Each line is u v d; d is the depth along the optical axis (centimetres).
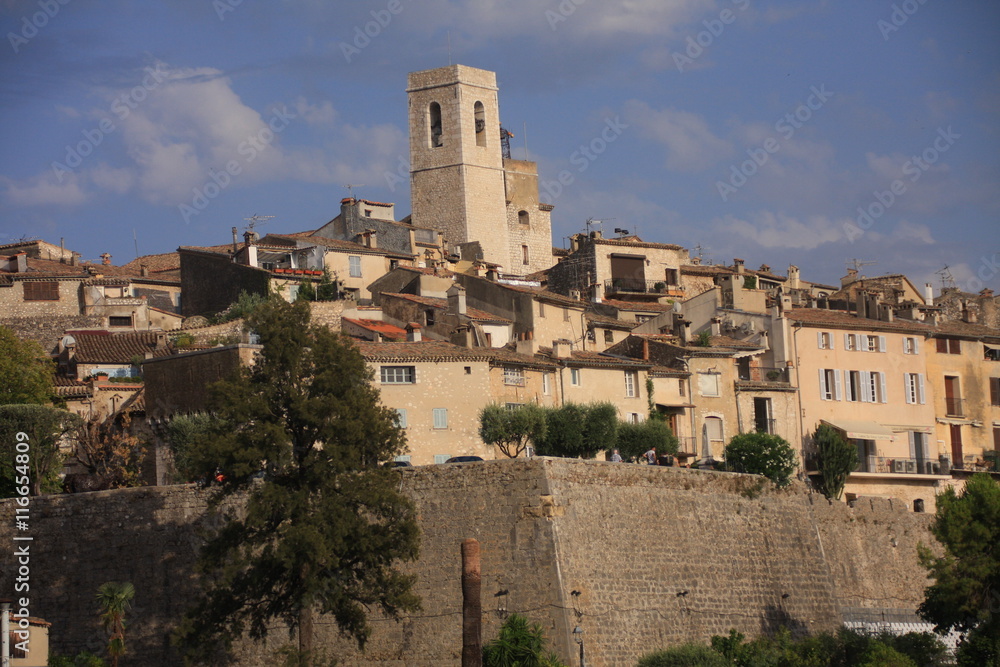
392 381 10656
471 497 9044
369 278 14762
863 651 9388
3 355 11344
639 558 9356
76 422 10538
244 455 8344
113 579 9462
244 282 13912
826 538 10694
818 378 13000
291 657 8362
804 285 17988
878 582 10931
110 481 10312
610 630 8975
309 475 8500
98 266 15225
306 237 14975
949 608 9381
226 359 10312
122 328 13412
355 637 8881
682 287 16225
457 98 17550
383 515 8631
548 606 8775
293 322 8775
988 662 8994
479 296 12900
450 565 8981
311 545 8175
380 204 16912
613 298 15600
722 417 12338
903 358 13588
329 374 8638
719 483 10100
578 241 16312
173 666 9262
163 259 17038
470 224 17412
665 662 8919
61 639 9444
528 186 18212
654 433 11294
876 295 14062
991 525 9419
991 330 14738
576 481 9150
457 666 8800
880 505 11162
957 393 14025
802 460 12512
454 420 10731
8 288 13538
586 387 11669
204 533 9319
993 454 13875
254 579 8375
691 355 12306
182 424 10038
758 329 13175
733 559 9950
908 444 13400
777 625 10025
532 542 8881
